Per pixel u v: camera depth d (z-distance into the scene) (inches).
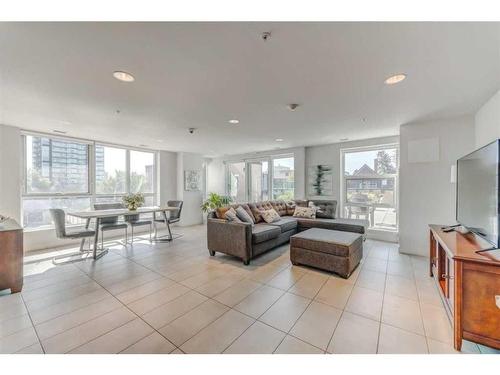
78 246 171.3
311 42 61.1
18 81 83.0
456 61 70.6
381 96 99.2
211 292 95.8
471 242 77.7
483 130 111.2
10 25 53.2
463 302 61.4
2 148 145.8
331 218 193.5
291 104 108.6
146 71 76.7
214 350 62.1
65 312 80.7
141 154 238.7
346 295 92.5
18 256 97.2
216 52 65.8
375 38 59.4
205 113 121.8
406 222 146.9
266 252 152.6
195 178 279.4
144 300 89.2
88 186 196.2
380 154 192.1
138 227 230.1
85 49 63.8
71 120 134.0
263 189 273.0
